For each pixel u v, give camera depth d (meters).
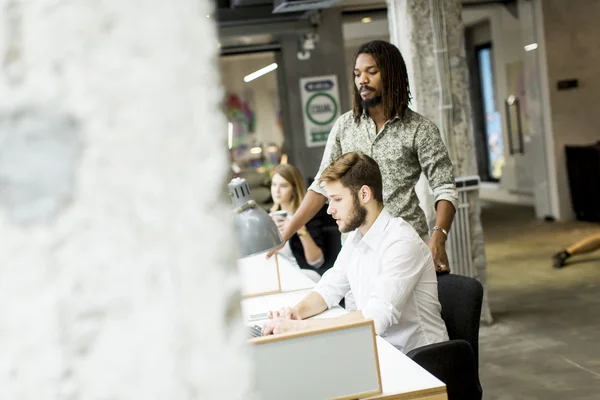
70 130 0.41
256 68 9.34
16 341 0.41
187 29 0.43
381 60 3.28
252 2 8.20
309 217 3.51
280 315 2.81
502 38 11.81
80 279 0.41
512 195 12.91
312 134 9.38
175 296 0.43
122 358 0.42
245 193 2.79
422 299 2.59
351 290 2.84
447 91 5.25
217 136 0.43
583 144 10.26
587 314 5.55
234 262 0.44
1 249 0.41
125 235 0.42
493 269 7.69
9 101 0.41
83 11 0.41
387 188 3.37
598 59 10.23
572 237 9.03
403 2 5.25
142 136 0.42
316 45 9.23
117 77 0.42
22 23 0.41
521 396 4.04
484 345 5.04
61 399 0.41
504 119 12.60
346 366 1.77
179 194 0.43
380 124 3.38
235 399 0.44
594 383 4.12
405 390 1.85
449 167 3.35
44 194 0.41
